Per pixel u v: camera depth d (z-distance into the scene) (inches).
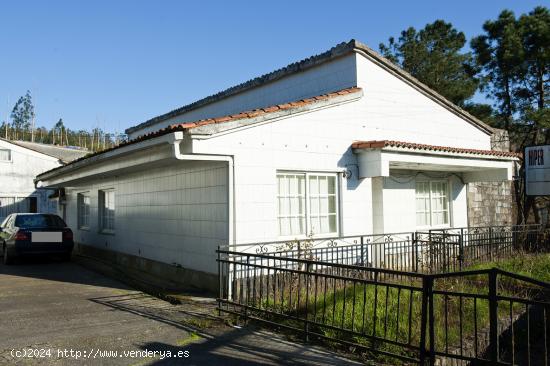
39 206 971.9
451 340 240.1
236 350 209.5
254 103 528.7
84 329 245.4
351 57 416.2
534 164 398.6
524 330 303.0
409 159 396.2
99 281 403.5
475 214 558.9
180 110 661.3
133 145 343.6
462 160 442.0
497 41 797.9
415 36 1037.2
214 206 331.9
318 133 368.8
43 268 486.0
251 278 320.2
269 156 333.7
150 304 306.0
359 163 394.6
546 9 746.8
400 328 237.6
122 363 193.9
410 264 418.6
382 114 429.4
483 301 300.0
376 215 430.6
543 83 781.3
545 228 536.7
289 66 473.4
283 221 347.9
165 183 405.7
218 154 305.4
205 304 295.9
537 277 384.5
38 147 1244.5
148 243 435.8
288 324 242.8
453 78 994.7
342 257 375.2
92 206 591.2
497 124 838.5
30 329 246.4
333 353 206.1
